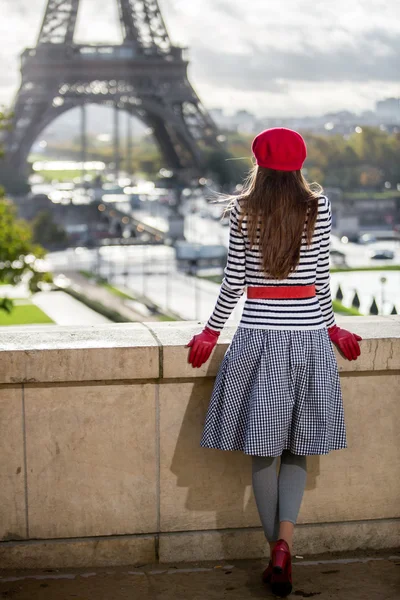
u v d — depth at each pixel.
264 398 3.84
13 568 4.46
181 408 4.48
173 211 103.12
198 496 4.58
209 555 4.61
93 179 143.62
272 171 3.82
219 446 4.04
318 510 4.70
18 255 29.77
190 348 4.31
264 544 4.65
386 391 4.62
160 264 92.56
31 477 4.43
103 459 4.46
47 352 4.27
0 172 109.69
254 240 3.81
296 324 3.84
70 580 4.37
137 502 4.53
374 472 4.70
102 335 4.53
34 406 4.36
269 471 4.09
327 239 3.88
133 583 4.36
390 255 80.75
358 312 52.03
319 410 3.89
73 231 117.00
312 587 4.30
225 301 3.98
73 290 74.88
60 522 4.48
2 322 59.31
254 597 4.20
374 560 4.61
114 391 4.41
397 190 96.81
